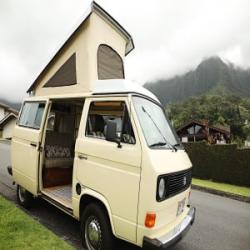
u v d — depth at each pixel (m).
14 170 5.61
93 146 3.66
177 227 3.46
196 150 14.73
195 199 8.93
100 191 3.50
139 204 3.05
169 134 4.11
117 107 3.69
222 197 10.02
